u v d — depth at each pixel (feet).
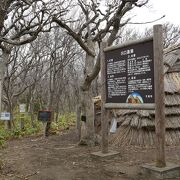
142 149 29.99
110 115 36.37
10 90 56.85
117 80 25.31
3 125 59.16
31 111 62.95
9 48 34.32
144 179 20.30
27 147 33.22
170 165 21.20
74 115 79.46
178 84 36.11
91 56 32.83
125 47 24.29
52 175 21.33
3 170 22.54
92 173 21.79
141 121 33.04
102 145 26.99
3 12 26.20
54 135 44.21
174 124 33.35
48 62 74.02
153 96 21.62
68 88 88.07
